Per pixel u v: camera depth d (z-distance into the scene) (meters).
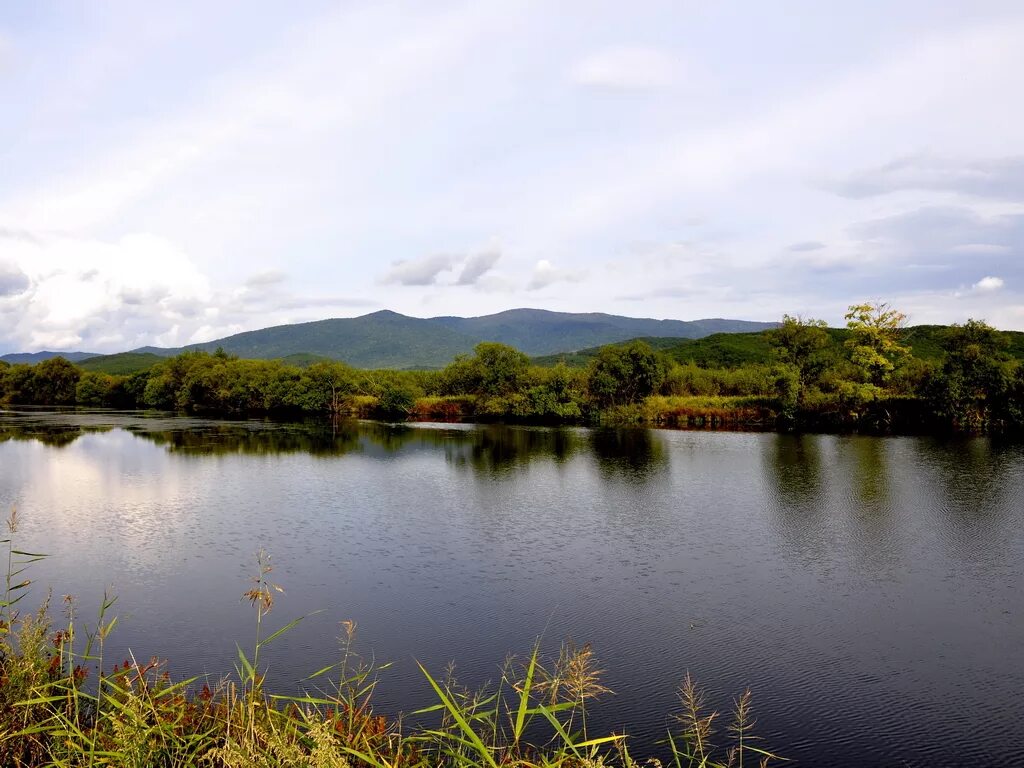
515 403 75.44
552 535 24.39
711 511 28.23
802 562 21.38
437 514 27.53
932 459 42.56
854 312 68.50
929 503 29.59
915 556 21.97
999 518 26.86
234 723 6.51
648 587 18.95
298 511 27.83
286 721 6.59
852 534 24.64
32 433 58.59
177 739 6.06
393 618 16.61
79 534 23.89
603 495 31.56
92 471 37.72
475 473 37.81
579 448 49.22
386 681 13.22
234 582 19.05
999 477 35.78
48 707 6.79
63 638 7.75
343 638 15.30
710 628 16.19
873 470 38.34
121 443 51.47
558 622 16.45
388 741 7.34
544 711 6.52
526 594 18.34
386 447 49.78
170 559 21.08
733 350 128.12
